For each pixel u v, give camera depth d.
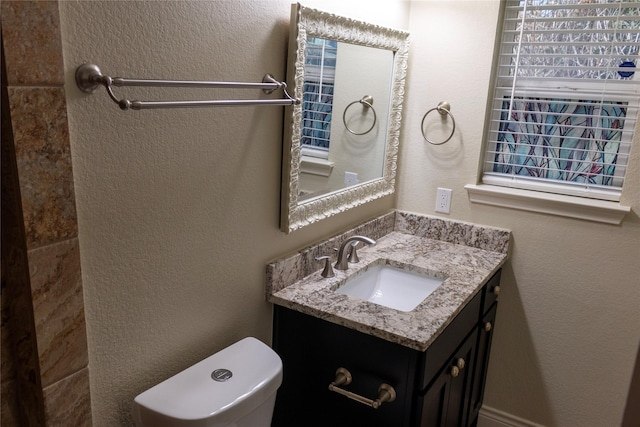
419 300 2.05
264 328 1.77
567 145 2.18
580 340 2.20
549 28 2.11
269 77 1.53
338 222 2.09
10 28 0.92
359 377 1.64
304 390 1.79
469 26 2.16
